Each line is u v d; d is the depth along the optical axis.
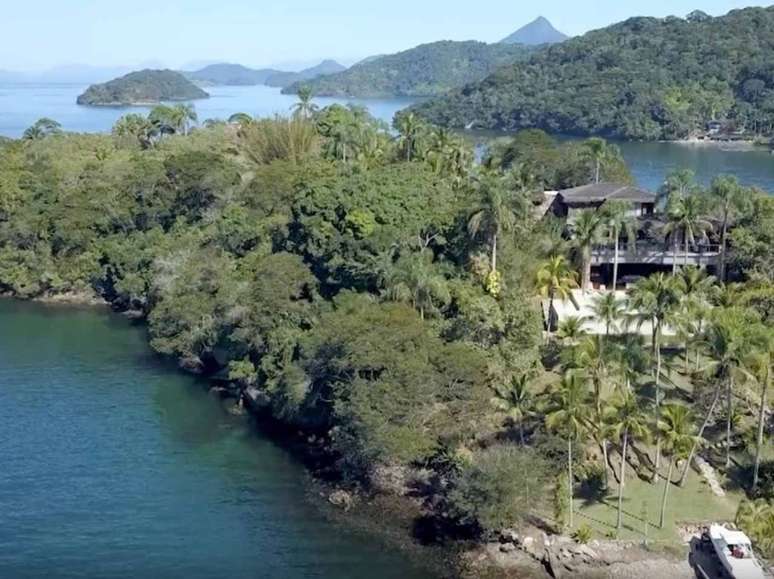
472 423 88.19
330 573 74.69
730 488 84.12
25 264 161.12
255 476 91.62
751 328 83.94
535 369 94.81
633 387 91.50
